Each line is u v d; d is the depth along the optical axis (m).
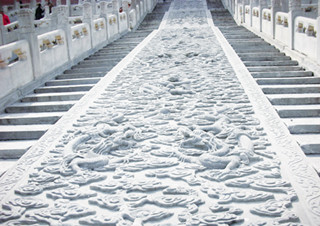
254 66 10.38
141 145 5.31
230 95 7.50
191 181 4.16
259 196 3.79
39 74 9.39
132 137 5.56
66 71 10.90
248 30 16.84
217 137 5.41
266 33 14.12
